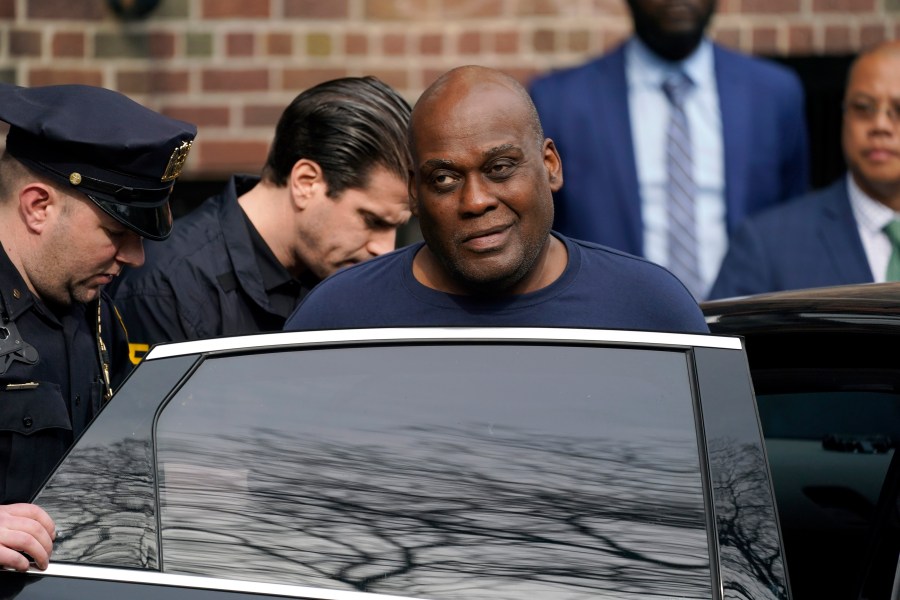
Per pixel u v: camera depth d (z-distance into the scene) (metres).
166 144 9.93
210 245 12.11
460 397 8.15
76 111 9.88
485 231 9.26
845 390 9.75
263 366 8.32
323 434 8.12
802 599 9.99
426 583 7.73
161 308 11.86
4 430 9.48
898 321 9.33
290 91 20.70
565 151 18.69
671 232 18.52
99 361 10.50
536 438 8.01
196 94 20.70
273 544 7.88
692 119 18.48
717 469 7.79
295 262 12.28
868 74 16.84
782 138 18.72
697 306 9.89
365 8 20.61
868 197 16.88
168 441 8.13
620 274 9.76
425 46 20.64
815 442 10.73
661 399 8.02
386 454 8.05
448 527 7.86
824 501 10.53
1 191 9.88
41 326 9.97
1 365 9.55
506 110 9.25
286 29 20.62
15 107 9.85
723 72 18.58
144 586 7.78
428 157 9.27
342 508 7.94
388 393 8.20
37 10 20.45
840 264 16.89
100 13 20.53
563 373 8.16
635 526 7.75
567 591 7.65
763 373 9.97
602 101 18.59
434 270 9.82
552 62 20.52
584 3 20.42
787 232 17.09
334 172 11.74
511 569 7.73
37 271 9.86
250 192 12.43
